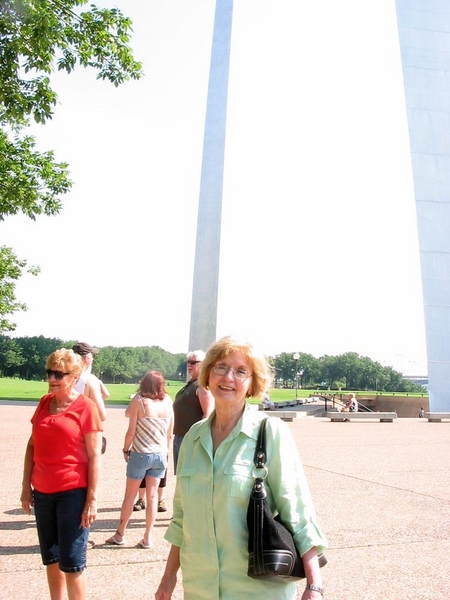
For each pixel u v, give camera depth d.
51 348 111.75
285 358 123.56
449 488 8.60
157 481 5.46
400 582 4.49
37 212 15.82
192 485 2.36
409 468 10.67
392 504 7.37
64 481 3.53
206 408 5.45
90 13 10.34
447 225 32.84
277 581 2.16
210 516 2.28
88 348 5.42
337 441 15.91
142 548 5.30
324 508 7.07
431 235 32.56
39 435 3.59
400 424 24.12
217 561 2.24
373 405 50.47
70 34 10.13
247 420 2.38
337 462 11.37
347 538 5.71
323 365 126.38
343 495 7.91
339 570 4.75
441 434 18.89
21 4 8.56
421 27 35.12
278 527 2.19
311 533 2.23
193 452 2.45
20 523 6.02
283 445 2.34
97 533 5.79
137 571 4.66
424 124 34.00
